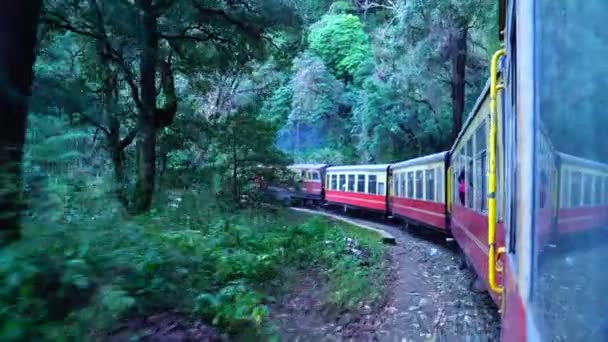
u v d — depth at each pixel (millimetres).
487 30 22906
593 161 1687
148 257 6941
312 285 9508
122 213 8734
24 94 6387
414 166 19734
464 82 27500
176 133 18953
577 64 1738
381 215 26625
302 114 44500
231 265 8797
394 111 34875
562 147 1821
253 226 14086
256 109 21672
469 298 8984
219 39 16594
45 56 12984
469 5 22125
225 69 17797
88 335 4812
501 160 4473
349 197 29281
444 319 7707
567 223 1827
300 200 37406
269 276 9422
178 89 21188
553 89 1833
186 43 16453
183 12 15203
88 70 15242
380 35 32375
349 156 42719
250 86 23922
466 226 10320
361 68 44250
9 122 6160
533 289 1876
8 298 4332
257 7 15742
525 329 1872
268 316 7152
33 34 6566
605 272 1650
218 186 18391
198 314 6484
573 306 1738
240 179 19859
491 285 4965
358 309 8156
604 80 1675
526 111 1940
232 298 7125
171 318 6121
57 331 4363
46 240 5363
